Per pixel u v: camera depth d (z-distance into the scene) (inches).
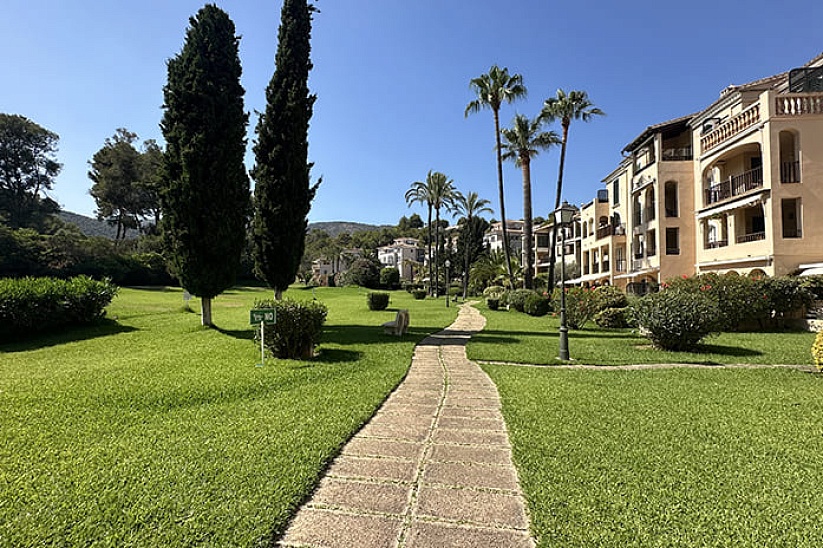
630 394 249.6
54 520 116.3
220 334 526.9
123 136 2469.2
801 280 562.3
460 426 201.0
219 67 557.6
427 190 1908.2
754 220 748.6
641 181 994.7
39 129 2212.1
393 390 272.7
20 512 120.6
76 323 577.0
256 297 1449.3
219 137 553.0
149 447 168.6
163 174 541.6
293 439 176.6
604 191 1306.6
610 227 1157.1
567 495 128.0
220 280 565.0
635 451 161.9
